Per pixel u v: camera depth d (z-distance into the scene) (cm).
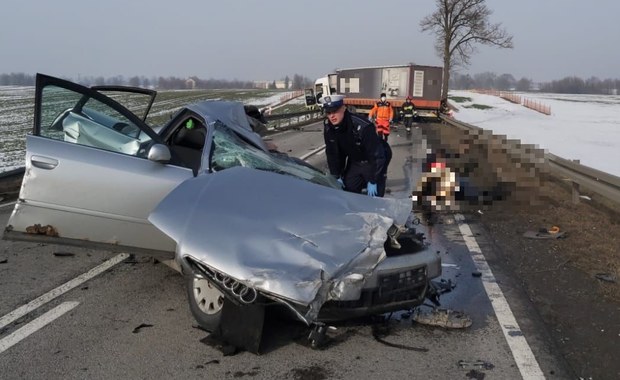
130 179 455
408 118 2631
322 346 404
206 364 375
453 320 441
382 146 607
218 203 388
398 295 405
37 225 451
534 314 467
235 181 411
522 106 6056
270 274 350
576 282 546
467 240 702
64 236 454
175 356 386
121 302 480
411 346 408
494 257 627
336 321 406
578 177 920
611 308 480
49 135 468
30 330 424
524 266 598
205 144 494
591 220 823
